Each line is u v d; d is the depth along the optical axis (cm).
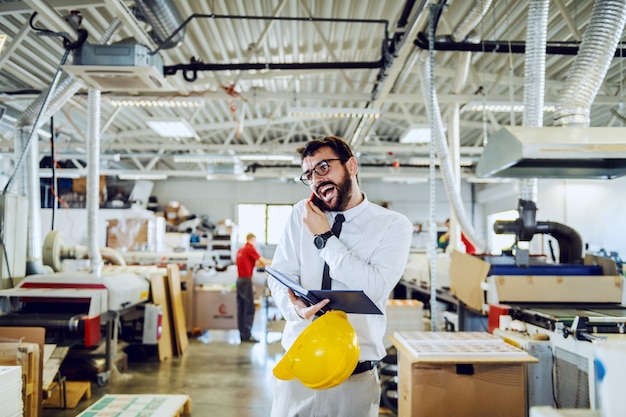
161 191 1281
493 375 207
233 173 966
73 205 1031
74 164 1043
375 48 526
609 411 68
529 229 306
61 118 750
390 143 957
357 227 147
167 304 546
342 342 127
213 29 467
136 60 325
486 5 336
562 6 390
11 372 190
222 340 618
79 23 346
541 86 287
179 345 539
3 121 651
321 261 149
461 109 581
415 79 611
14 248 387
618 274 305
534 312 255
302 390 147
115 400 309
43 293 364
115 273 455
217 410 365
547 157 226
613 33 250
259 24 464
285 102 748
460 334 248
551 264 319
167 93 509
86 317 354
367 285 134
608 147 220
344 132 962
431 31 322
